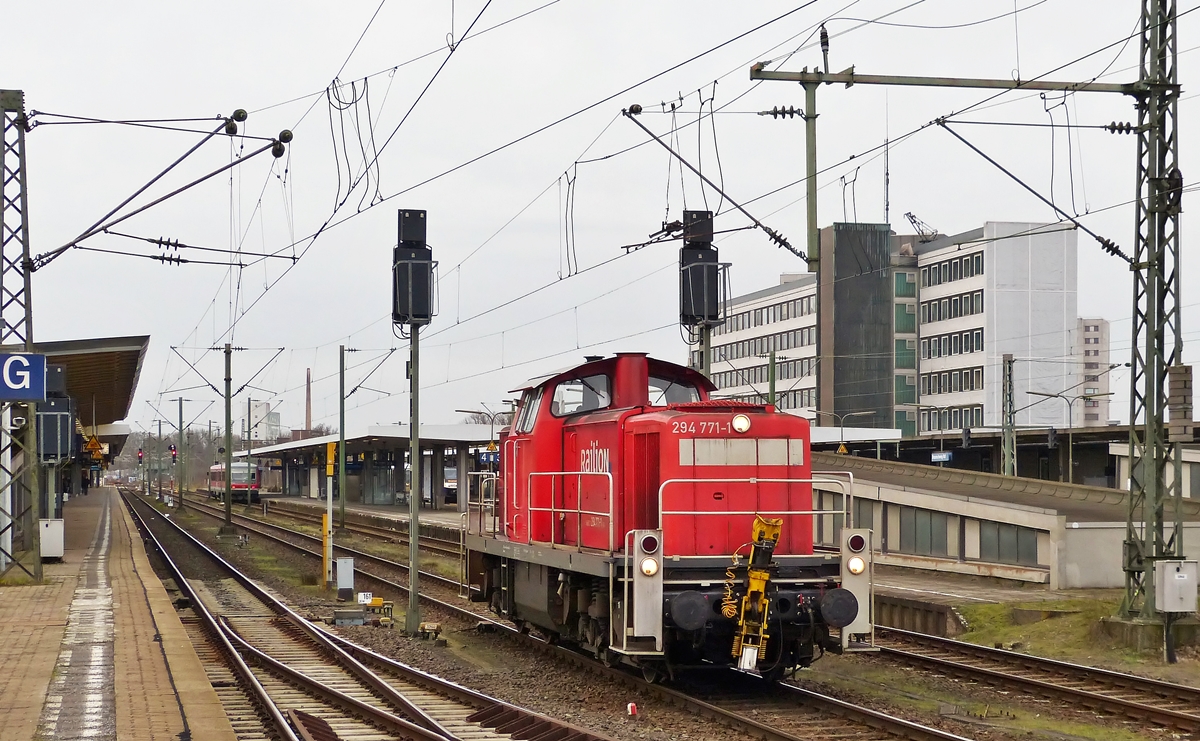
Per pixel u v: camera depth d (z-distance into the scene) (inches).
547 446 665.0
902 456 2539.4
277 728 454.3
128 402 2359.7
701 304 836.0
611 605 525.7
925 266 3319.4
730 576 519.5
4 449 1080.8
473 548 794.2
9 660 593.9
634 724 483.5
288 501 3801.7
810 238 732.7
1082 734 474.3
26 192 982.4
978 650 678.5
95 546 1672.0
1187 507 1075.9
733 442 557.6
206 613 858.8
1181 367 679.1
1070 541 944.3
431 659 682.8
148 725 430.6
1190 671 621.0
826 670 629.9
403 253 789.2
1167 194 681.0
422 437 2588.6
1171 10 676.7
